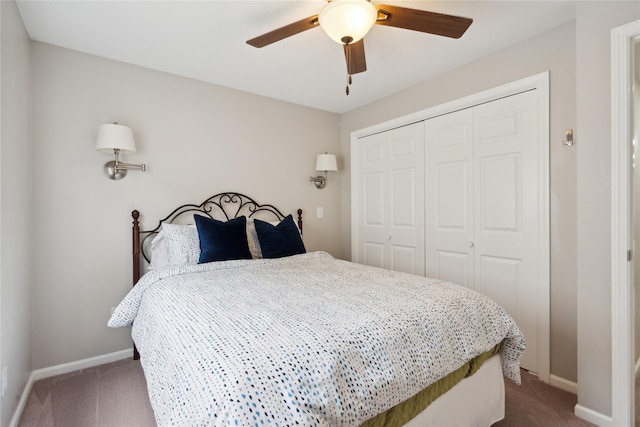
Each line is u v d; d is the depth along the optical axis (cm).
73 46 218
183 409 88
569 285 198
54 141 215
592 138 165
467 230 254
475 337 142
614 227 158
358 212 354
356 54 178
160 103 257
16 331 171
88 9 177
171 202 262
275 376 88
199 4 174
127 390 199
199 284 181
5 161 151
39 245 210
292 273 208
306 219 346
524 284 220
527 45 213
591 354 167
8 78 157
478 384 149
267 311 132
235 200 296
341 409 94
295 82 280
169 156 261
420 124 289
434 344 127
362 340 110
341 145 372
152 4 174
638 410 181
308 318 123
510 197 227
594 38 163
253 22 192
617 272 158
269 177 318
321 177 354
